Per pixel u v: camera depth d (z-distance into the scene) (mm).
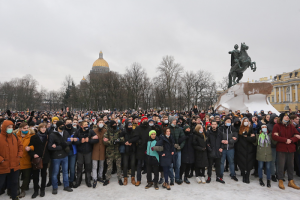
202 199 5641
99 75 61875
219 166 7117
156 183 6496
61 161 6496
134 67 56812
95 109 62250
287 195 5918
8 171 5355
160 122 9773
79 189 6590
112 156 7082
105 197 5875
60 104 86625
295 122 7750
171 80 49125
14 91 76812
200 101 51125
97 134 7059
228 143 7254
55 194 6172
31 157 5977
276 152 6984
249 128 7082
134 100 57312
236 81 20078
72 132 7227
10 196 5801
